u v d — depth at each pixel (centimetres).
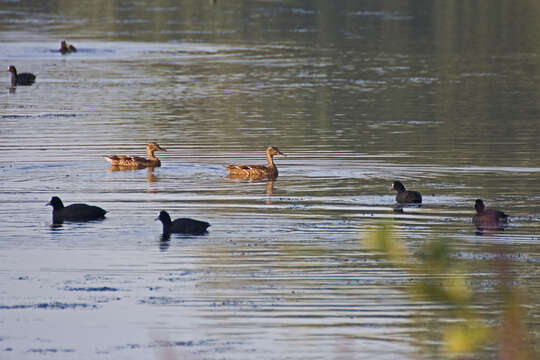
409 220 9269
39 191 10725
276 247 8288
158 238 8619
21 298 6888
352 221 9250
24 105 18600
